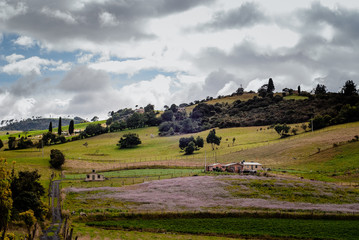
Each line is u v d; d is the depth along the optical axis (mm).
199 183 95438
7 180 48906
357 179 97875
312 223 60875
